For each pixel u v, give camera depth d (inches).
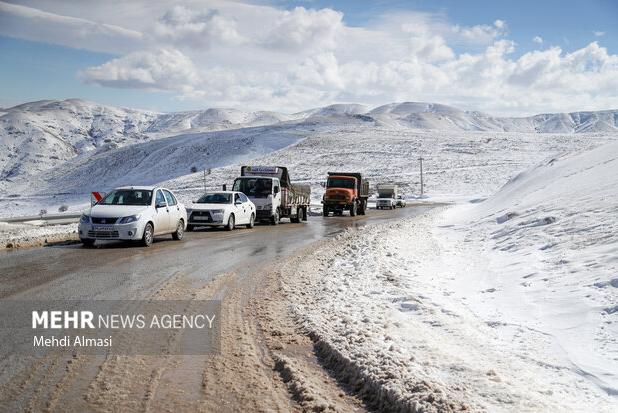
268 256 552.4
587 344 236.2
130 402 179.6
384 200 2181.3
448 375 197.8
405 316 291.3
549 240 476.7
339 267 470.6
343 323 273.1
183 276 423.5
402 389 182.5
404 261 495.8
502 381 191.3
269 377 205.5
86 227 611.5
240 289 373.4
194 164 7121.1
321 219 1317.7
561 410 168.9
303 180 4714.6
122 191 672.4
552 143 6072.8
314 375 208.1
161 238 741.3
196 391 190.2
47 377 201.0
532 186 974.4
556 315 280.5
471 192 4062.5
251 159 6535.4
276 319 290.8
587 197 611.8
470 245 602.5
